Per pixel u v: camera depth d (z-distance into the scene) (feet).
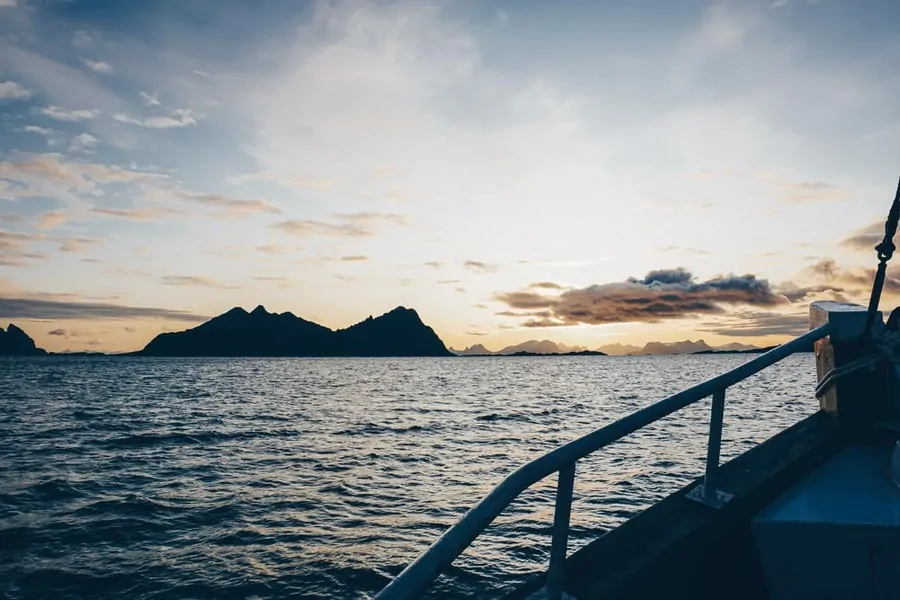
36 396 191.62
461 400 175.52
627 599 6.00
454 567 32.73
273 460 70.13
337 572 32.86
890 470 8.05
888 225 8.82
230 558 35.06
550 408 145.07
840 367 9.34
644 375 364.58
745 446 71.87
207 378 339.57
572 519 40.57
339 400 178.81
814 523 6.95
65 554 35.83
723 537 7.04
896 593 6.73
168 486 55.21
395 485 55.57
